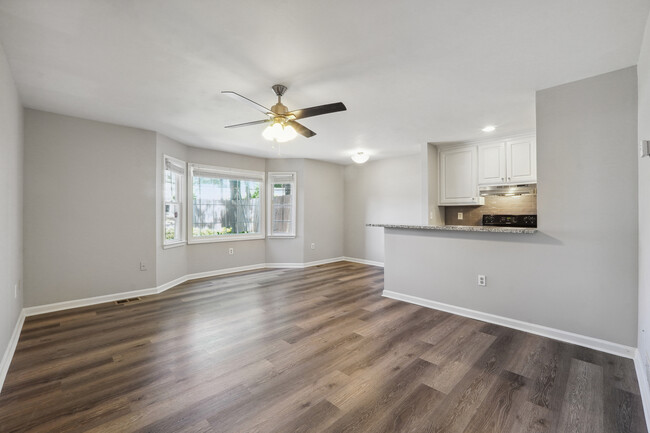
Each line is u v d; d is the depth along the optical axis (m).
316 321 3.07
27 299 3.19
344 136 4.39
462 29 1.84
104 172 3.68
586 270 2.48
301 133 3.01
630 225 2.28
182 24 1.79
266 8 1.64
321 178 6.46
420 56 2.16
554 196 2.62
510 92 2.78
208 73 2.40
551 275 2.66
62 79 2.51
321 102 3.01
